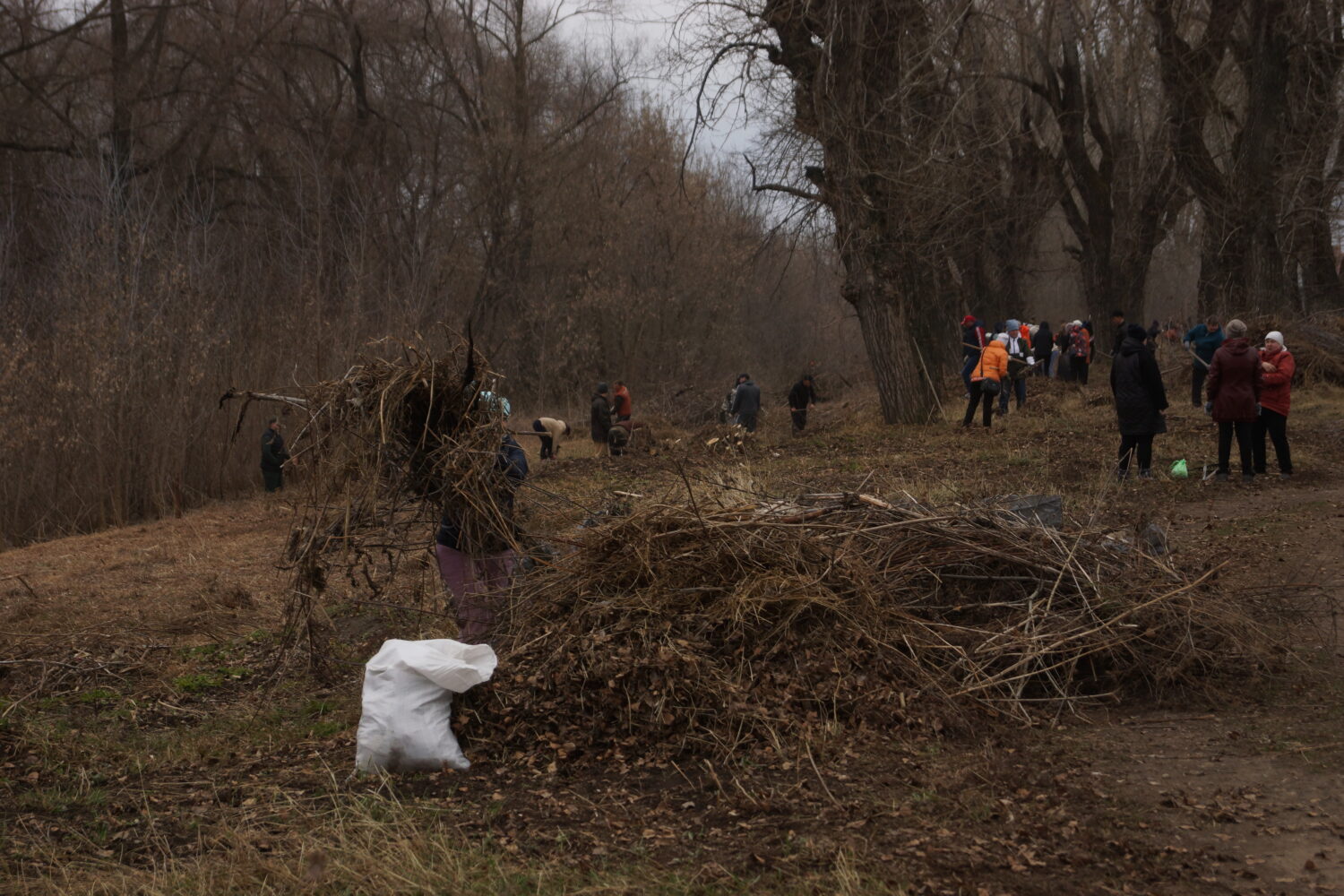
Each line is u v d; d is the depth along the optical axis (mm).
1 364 19734
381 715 4871
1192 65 26750
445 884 3684
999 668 5543
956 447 15750
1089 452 14148
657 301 38281
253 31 35281
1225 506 10672
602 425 20047
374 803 4492
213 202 32406
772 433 21750
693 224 39062
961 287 31125
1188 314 34125
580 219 38656
